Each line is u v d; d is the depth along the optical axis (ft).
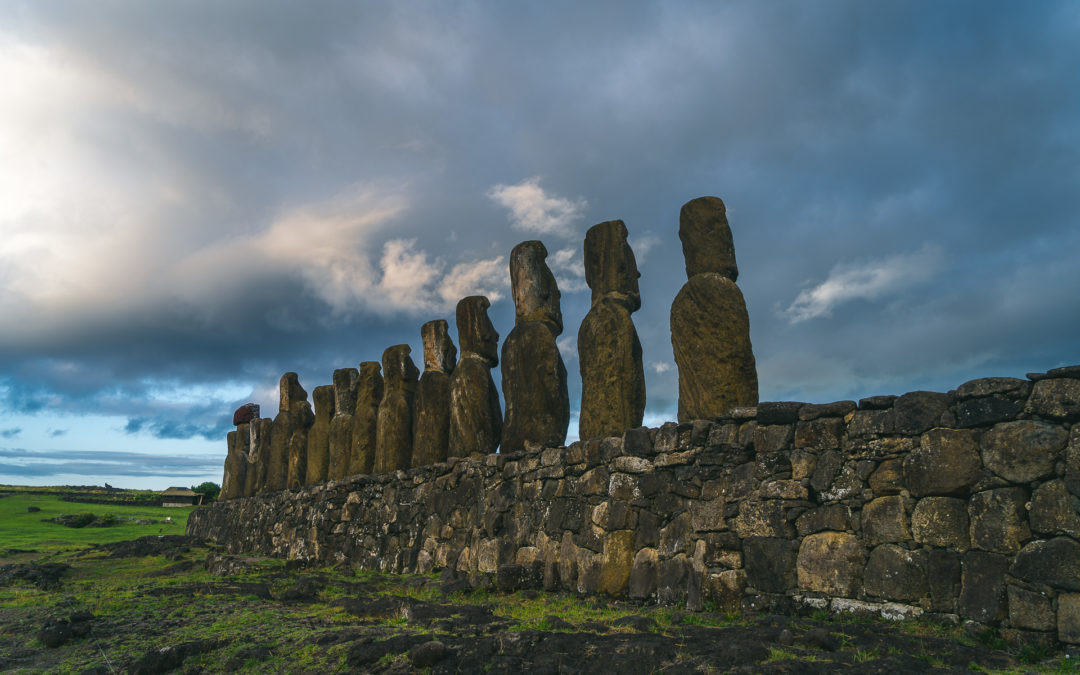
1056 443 21.36
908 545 23.86
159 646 27.86
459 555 45.50
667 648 20.80
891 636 21.66
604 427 36.47
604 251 39.17
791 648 20.67
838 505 25.89
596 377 37.24
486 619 28.19
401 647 23.43
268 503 78.13
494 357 50.03
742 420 29.68
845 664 18.71
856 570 24.93
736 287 32.19
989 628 21.50
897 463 24.64
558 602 33.22
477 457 47.26
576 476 37.14
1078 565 20.31
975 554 22.27
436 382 53.88
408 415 58.44
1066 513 20.79
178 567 61.16
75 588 47.11
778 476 27.76
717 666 19.01
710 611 28.14
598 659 20.51
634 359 36.94
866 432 25.59
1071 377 21.52
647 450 33.06
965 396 23.43
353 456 62.03
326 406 70.59
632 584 31.89
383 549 54.80
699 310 32.42
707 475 30.25
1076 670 18.83
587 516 35.70
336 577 46.47
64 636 29.58
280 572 54.08
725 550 28.76
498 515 42.32
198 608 34.55
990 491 22.33
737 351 31.45
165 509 153.58
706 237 33.42
